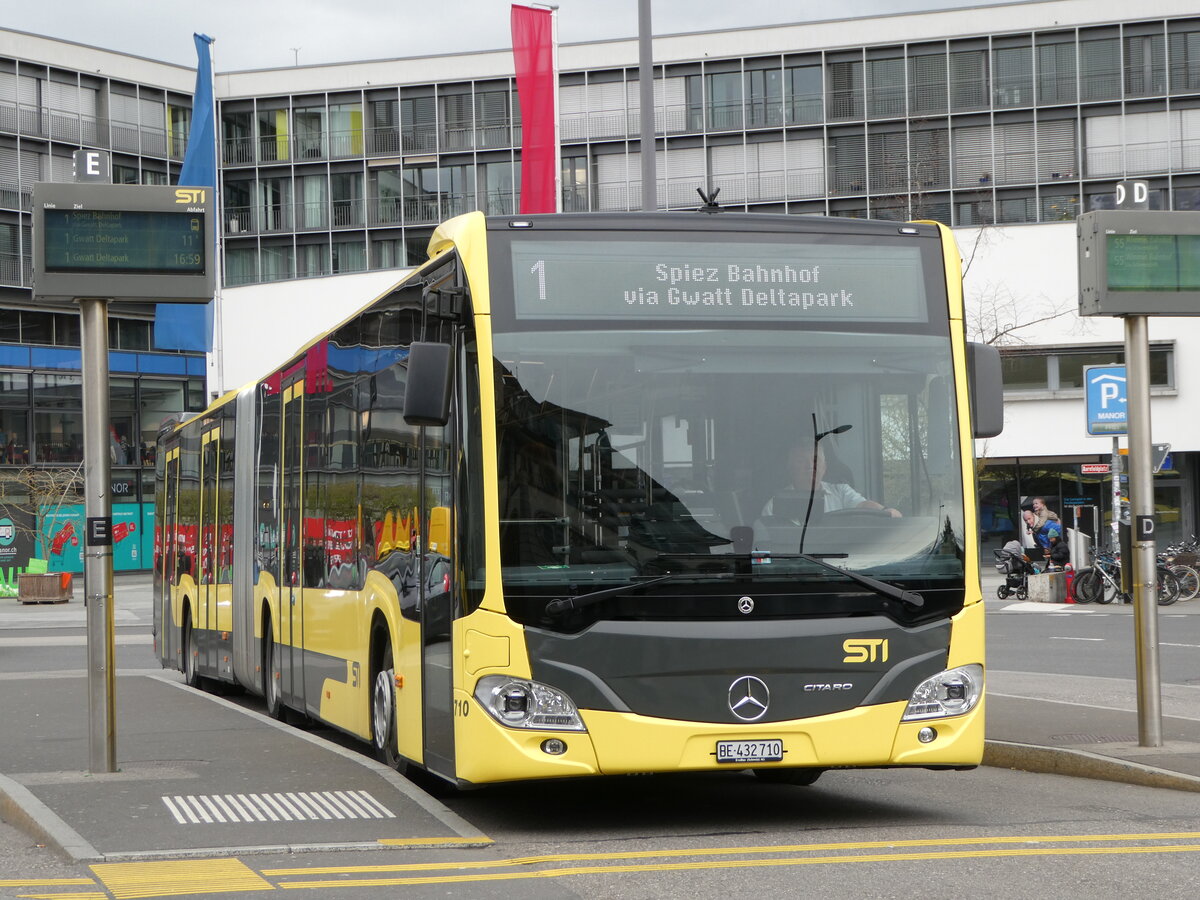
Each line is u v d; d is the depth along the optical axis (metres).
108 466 12.46
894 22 75.31
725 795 12.44
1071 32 73.19
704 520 10.05
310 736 14.91
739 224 10.68
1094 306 13.24
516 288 10.28
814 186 76.38
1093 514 57.03
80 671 26.11
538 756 9.72
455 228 10.72
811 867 8.77
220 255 70.75
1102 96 72.75
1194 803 11.41
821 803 11.94
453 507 10.27
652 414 10.17
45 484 68.06
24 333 74.19
